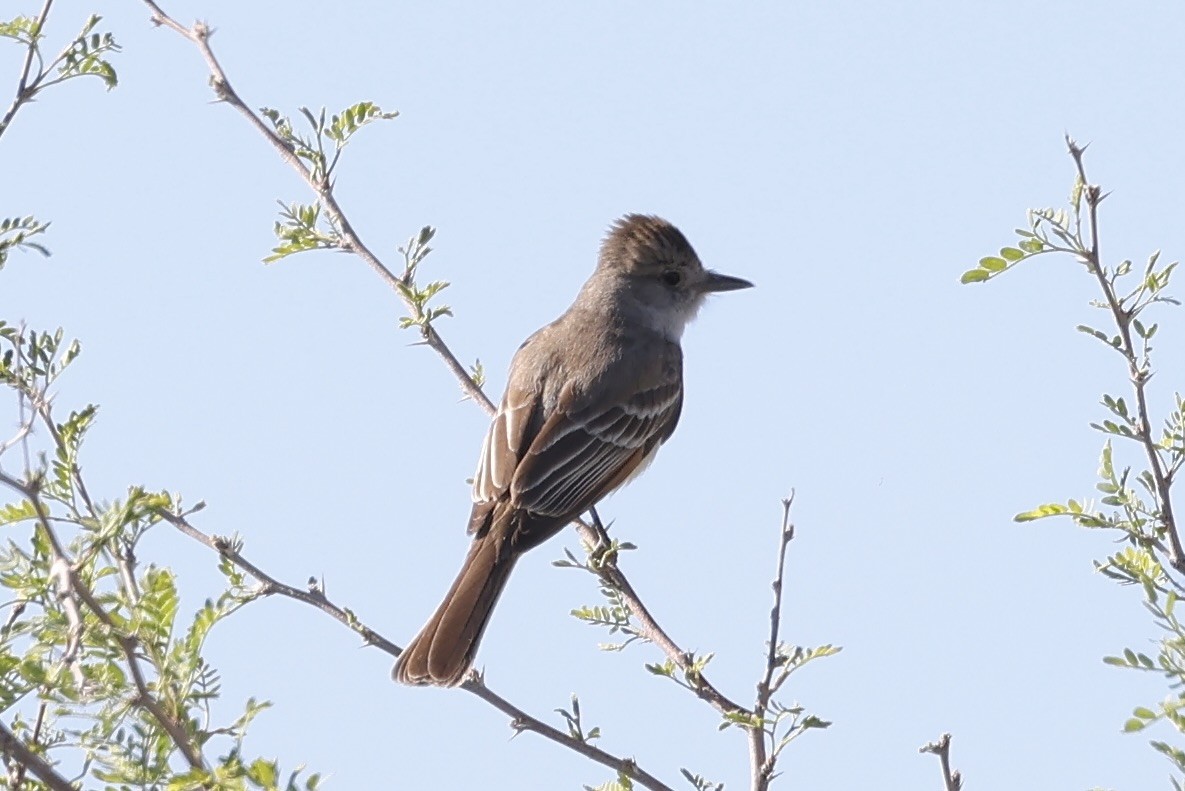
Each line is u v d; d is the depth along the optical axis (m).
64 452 9.50
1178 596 7.79
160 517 9.09
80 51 11.98
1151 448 10.28
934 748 8.99
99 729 8.15
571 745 10.66
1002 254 10.39
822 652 10.09
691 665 10.70
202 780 7.66
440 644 12.73
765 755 9.92
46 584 8.47
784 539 10.27
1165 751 7.86
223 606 8.67
